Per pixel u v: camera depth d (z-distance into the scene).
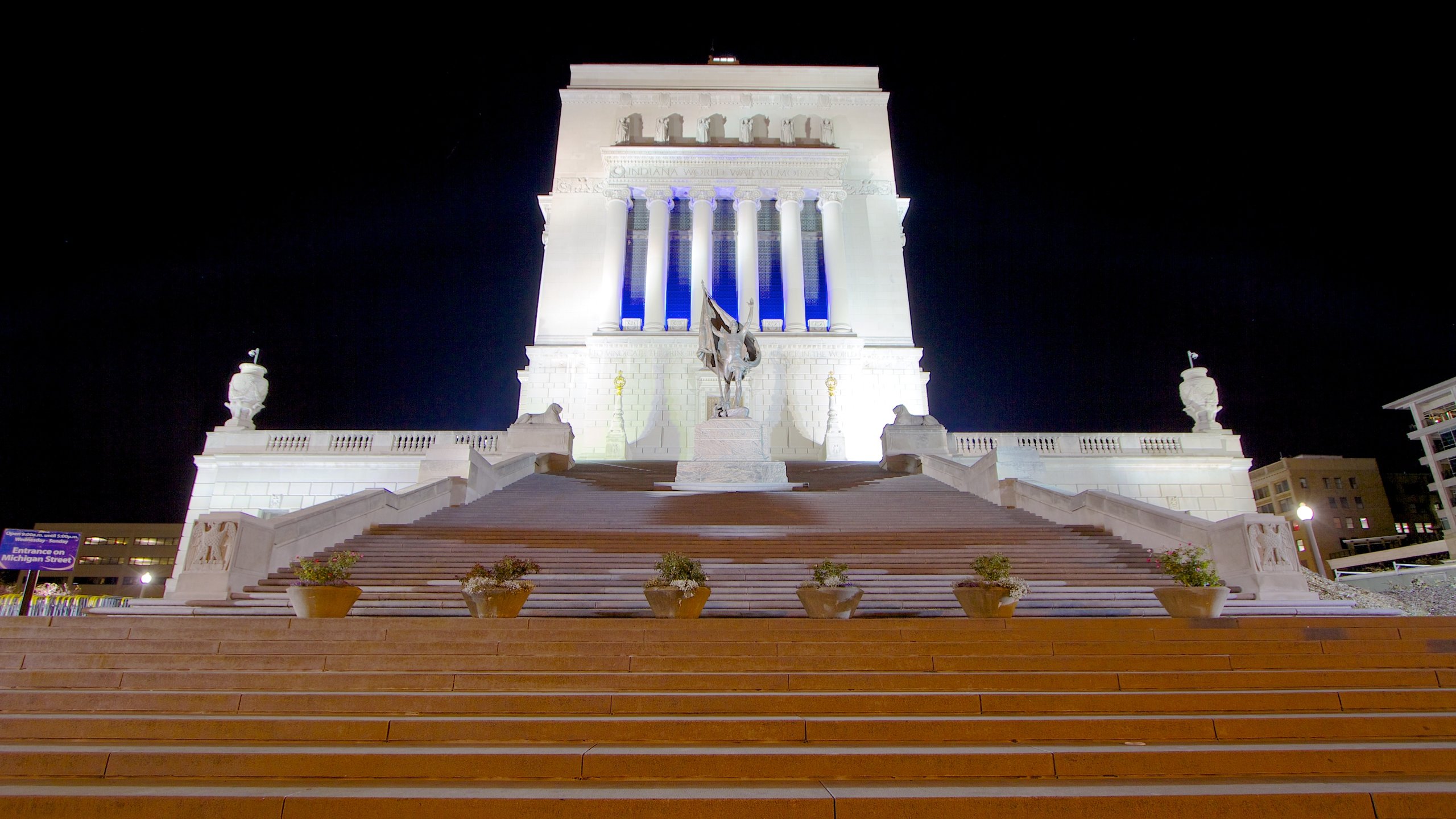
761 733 6.26
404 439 27.16
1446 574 26.62
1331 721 6.52
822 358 37.94
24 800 4.92
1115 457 27.94
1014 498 19.16
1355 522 72.12
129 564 75.19
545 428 26.92
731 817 4.91
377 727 6.29
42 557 16.45
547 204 42.22
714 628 8.69
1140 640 8.55
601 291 39.97
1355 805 5.00
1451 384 61.56
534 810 4.92
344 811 4.91
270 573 12.56
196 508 26.31
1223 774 5.62
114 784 5.38
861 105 44.81
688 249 41.38
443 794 5.05
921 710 6.90
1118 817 4.95
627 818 4.91
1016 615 10.89
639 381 37.47
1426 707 7.21
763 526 15.91
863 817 4.93
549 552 13.65
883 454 27.58
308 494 26.52
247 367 28.97
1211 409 29.70
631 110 44.19
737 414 25.27
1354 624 9.10
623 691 7.36
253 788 5.23
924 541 14.62
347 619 8.70
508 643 8.22
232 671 7.62
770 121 44.31
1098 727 6.37
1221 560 12.85
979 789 5.19
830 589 10.05
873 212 42.84
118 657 7.96
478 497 20.05
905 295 41.25
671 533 15.20
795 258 40.00
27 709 6.91
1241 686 7.61
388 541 14.52
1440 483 62.59
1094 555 13.84
